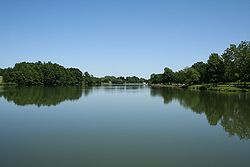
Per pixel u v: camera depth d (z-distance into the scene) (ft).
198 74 514.27
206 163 61.77
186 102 200.34
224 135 89.71
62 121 115.75
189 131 95.55
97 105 180.45
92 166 59.36
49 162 61.87
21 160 63.26
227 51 354.74
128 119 121.39
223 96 246.06
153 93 331.77
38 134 90.63
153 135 89.25
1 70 631.97
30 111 147.23
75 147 74.49
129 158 64.90
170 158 65.10
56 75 633.20
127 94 312.50
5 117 126.41
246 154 68.49
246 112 143.74
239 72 329.11
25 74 551.18
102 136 87.66
